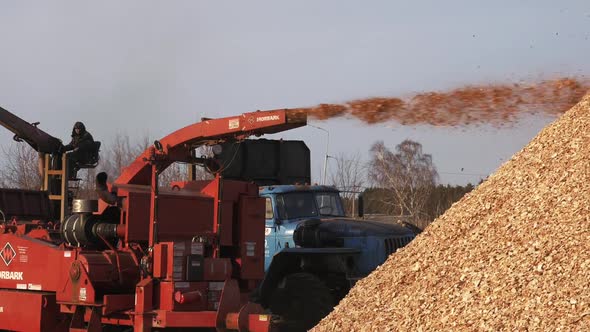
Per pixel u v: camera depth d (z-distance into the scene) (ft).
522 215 23.71
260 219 30.78
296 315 34.37
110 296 27.45
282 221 38.58
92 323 27.78
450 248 24.34
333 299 35.70
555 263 20.62
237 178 36.91
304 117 26.94
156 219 27.48
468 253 23.41
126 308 27.76
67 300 28.63
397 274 24.84
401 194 133.69
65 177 36.19
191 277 26.94
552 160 25.82
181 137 28.99
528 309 19.58
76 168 37.11
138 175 29.96
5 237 31.78
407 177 138.31
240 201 30.25
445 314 21.25
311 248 36.50
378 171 140.97
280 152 39.42
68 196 36.94
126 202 28.07
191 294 26.71
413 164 142.00
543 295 19.74
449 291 22.15
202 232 29.27
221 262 28.12
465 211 26.03
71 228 29.19
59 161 37.11
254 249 30.37
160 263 26.78
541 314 19.19
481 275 21.91
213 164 29.71
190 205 28.91
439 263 23.88
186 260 26.96
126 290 28.81
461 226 25.26
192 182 30.89
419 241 26.17
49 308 29.68
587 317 18.33
